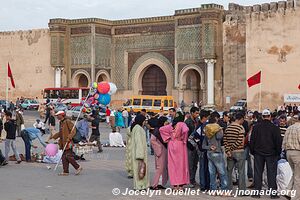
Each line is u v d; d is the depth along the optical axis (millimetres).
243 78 38125
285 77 31594
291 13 31375
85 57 45250
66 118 13438
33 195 10625
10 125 15336
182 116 11359
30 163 15758
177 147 11086
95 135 18688
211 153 10555
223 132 11055
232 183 11211
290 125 10648
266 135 10266
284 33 31641
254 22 32750
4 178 12836
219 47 39562
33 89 47906
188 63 41062
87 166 15125
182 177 11109
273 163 10312
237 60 38406
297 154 9727
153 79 45000
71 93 43719
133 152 11289
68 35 46281
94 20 44875
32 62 48000
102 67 45719
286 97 31469
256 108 32375
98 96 16656
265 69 32312
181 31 41438
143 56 44781
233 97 38656
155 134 11406
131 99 36719
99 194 10773
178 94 41688
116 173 13750
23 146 20750
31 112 43938
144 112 14320
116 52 46562
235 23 38469
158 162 11359
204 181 11125
